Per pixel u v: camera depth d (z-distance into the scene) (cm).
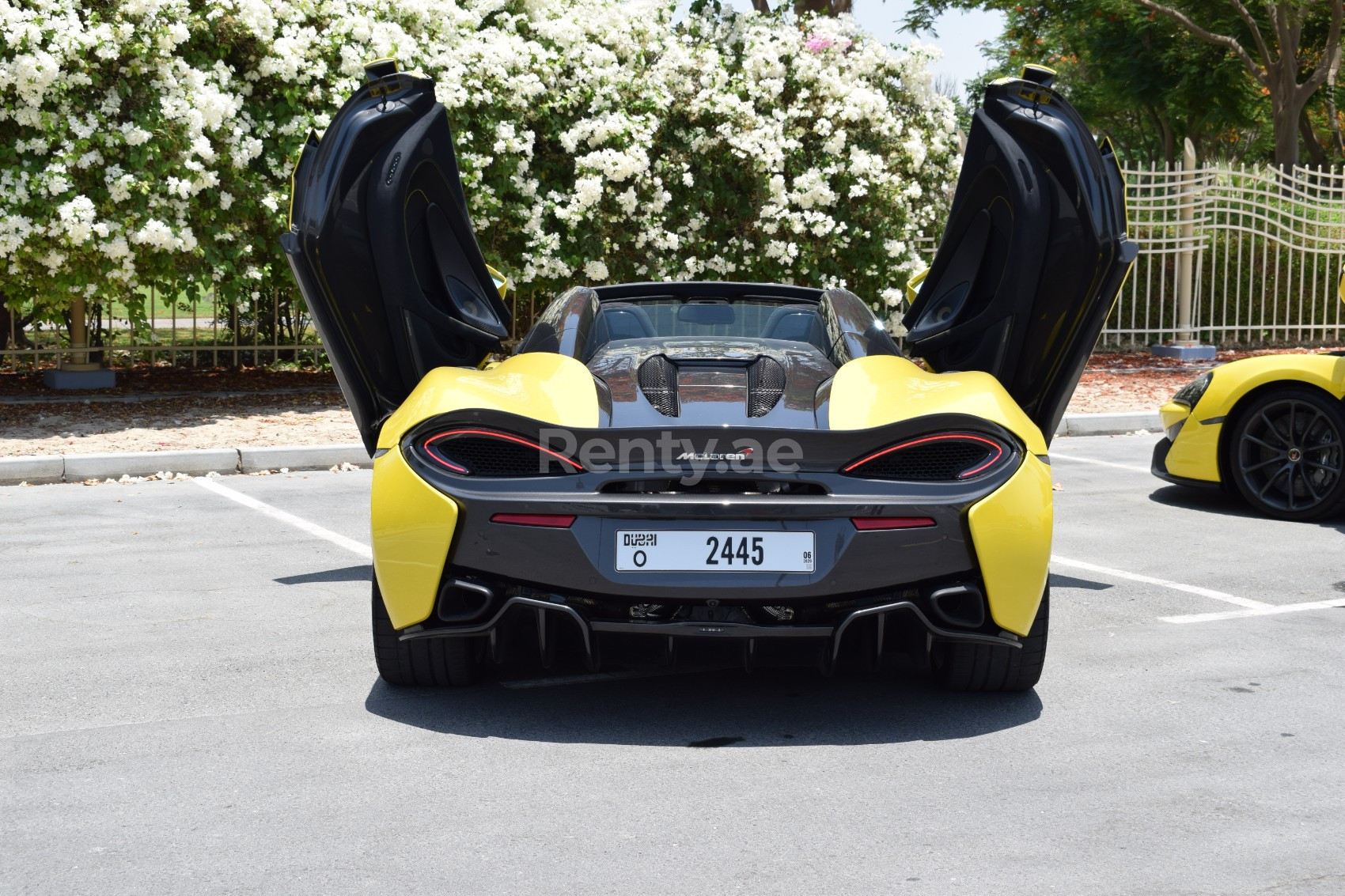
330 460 817
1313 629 440
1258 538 609
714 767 305
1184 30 2478
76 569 522
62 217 888
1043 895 237
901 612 329
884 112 1198
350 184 432
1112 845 260
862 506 314
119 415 978
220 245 1012
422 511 323
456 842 261
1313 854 256
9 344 1361
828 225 1162
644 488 321
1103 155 430
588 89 1148
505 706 351
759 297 465
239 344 1436
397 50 1046
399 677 361
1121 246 418
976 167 454
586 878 244
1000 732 332
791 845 260
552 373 367
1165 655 407
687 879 243
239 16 983
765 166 1154
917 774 301
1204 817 276
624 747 319
